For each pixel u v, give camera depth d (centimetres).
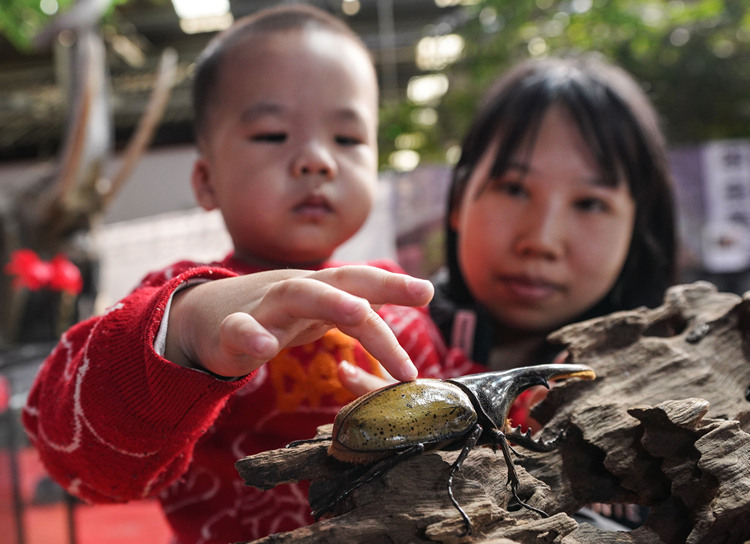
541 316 52
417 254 159
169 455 28
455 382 26
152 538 95
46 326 167
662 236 56
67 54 172
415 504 23
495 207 51
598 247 50
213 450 37
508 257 51
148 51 258
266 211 38
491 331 56
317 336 26
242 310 24
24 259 133
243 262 40
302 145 38
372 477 24
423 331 46
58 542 89
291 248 39
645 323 33
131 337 27
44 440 31
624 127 50
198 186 44
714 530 23
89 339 29
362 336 25
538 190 49
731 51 209
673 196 56
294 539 21
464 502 23
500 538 22
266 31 39
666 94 205
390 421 23
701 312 34
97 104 170
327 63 38
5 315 173
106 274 160
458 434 24
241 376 25
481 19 201
